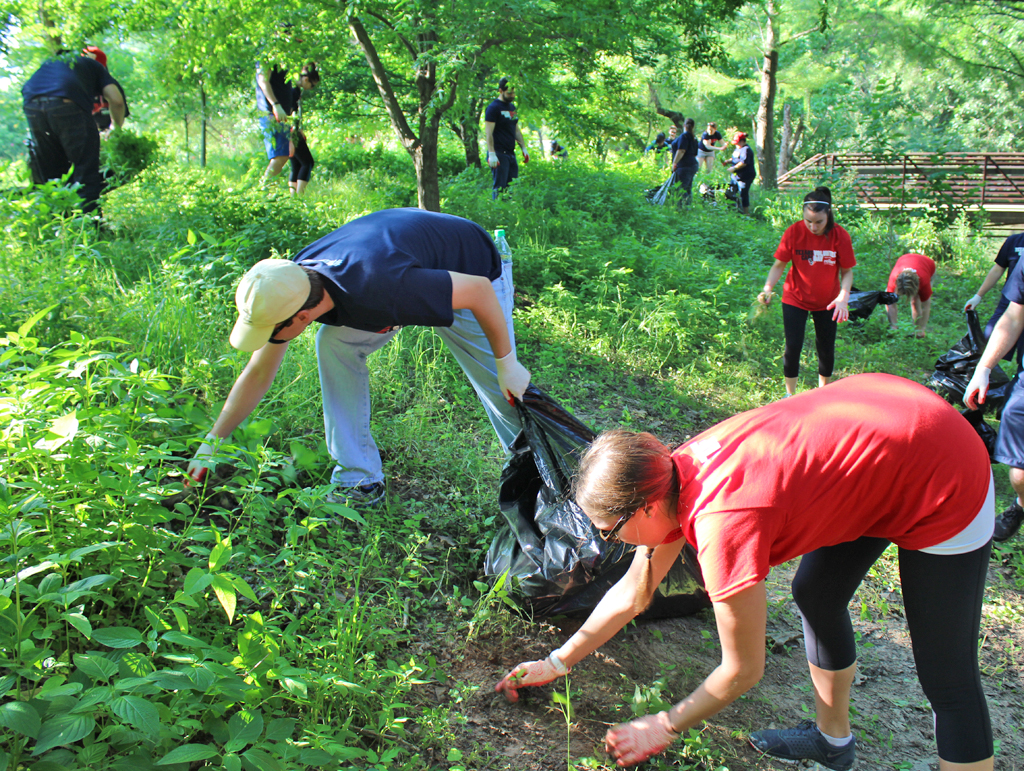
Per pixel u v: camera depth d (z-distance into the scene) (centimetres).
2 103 698
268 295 236
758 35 1950
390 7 692
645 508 187
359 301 254
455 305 270
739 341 671
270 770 175
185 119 1286
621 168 1555
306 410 384
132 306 414
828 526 192
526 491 318
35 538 218
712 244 1032
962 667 206
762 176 1894
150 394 279
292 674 196
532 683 252
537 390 317
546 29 714
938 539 196
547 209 917
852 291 779
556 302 639
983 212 1363
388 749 225
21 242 463
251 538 279
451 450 393
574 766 238
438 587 300
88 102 591
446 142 1611
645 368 585
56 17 598
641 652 296
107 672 170
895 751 270
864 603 343
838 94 2244
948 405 204
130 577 236
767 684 295
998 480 470
